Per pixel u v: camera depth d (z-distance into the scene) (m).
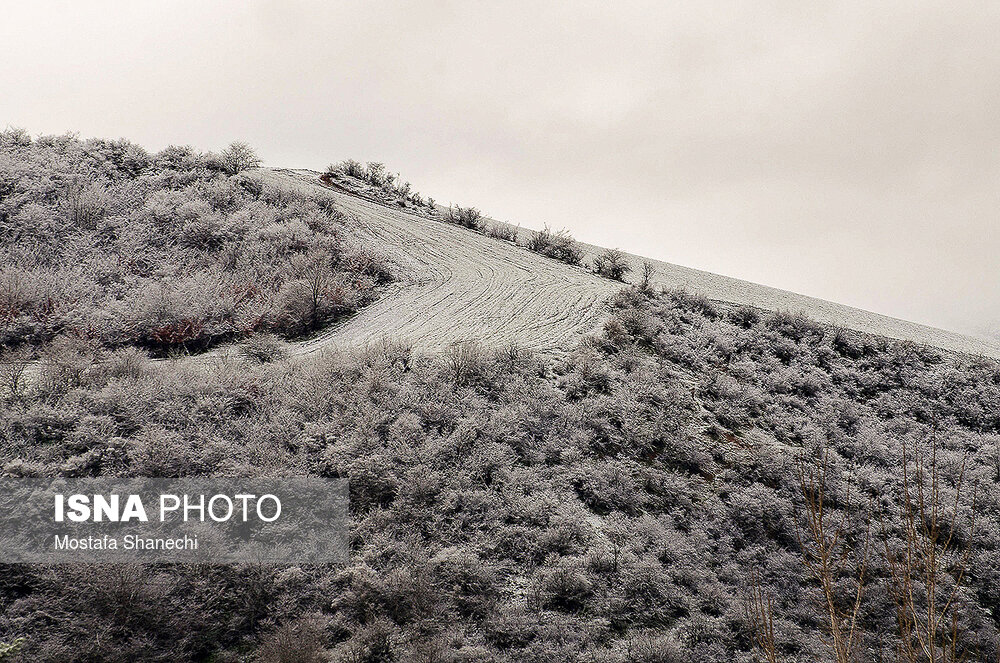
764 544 11.66
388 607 8.54
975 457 16.38
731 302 26.05
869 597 10.18
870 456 15.62
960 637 9.76
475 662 7.86
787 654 8.86
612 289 25.78
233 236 25.17
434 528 10.14
